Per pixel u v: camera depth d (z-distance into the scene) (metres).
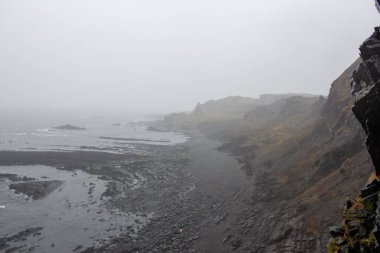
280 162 43.81
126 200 42.47
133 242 29.36
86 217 36.53
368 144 13.77
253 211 30.80
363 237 12.56
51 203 41.72
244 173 50.00
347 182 24.27
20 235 31.80
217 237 27.81
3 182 52.19
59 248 28.92
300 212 25.34
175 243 28.16
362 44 14.82
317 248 19.06
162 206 39.25
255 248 23.42
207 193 42.75
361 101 13.89
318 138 42.03
